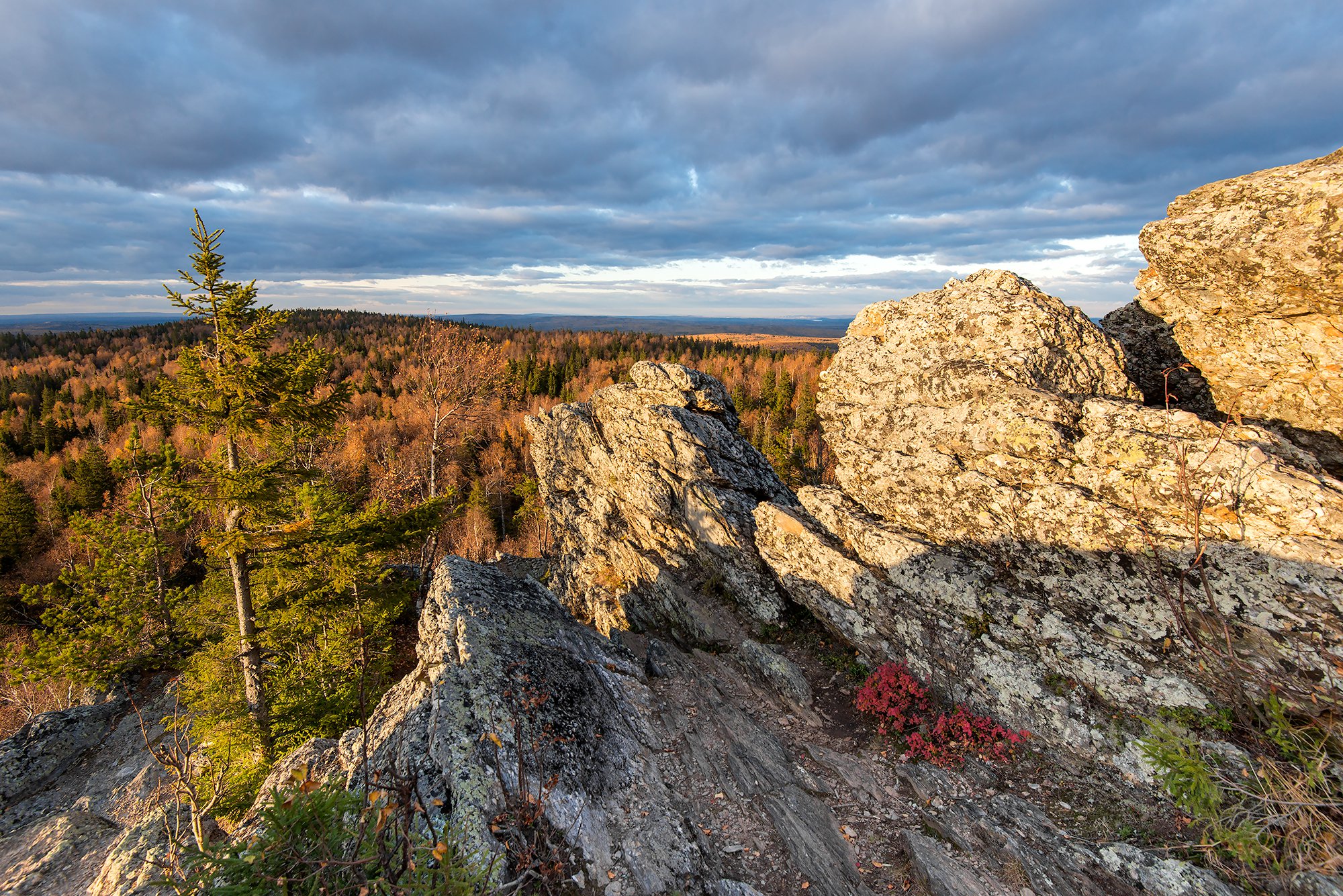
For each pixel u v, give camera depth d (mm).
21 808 16688
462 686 9492
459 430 38250
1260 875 6234
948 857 7719
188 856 4512
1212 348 11016
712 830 8625
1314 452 9961
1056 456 10562
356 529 15938
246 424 13922
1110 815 7969
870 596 12656
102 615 19453
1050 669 9773
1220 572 8414
